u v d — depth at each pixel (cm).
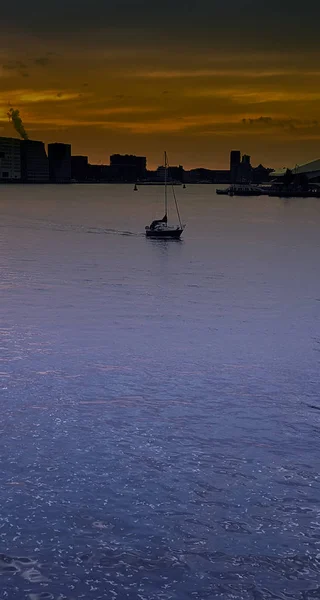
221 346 5072
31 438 3219
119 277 8706
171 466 2945
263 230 17662
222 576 2167
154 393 3928
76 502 2608
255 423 3478
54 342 5078
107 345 5031
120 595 2067
